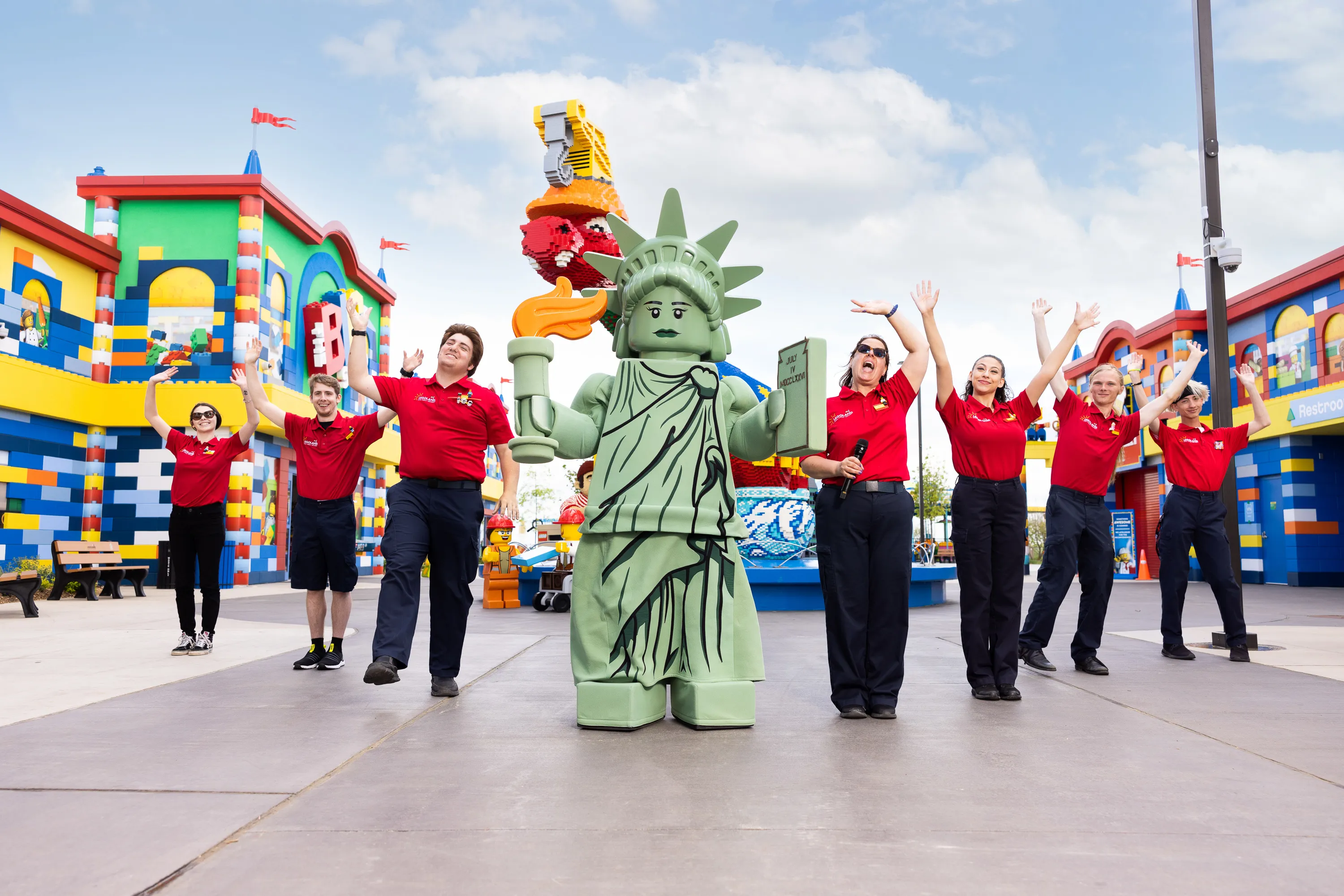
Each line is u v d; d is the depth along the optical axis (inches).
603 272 175.6
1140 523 928.9
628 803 104.4
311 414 776.3
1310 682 203.8
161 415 680.4
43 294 650.8
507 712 163.8
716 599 156.6
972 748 134.6
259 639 292.8
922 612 440.1
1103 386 224.8
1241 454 783.7
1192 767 122.6
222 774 117.0
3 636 304.3
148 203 715.4
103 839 90.9
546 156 434.6
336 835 92.4
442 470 180.1
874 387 170.1
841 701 160.2
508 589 456.8
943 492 1656.0
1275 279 728.3
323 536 218.1
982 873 82.1
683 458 157.6
